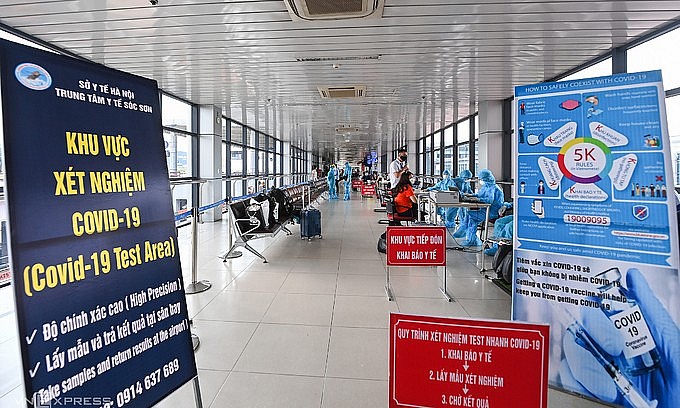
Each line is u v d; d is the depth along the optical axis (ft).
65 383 4.03
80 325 4.24
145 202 5.26
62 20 12.26
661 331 5.92
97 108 4.79
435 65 17.33
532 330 4.08
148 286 5.12
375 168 95.14
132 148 5.18
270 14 11.96
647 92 6.04
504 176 25.85
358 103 26.84
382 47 15.03
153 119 5.57
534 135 7.06
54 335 3.99
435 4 11.30
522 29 13.24
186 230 25.93
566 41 14.34
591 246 6.52
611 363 6.37
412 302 11.39
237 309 10.80
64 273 4.16
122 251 4.83
